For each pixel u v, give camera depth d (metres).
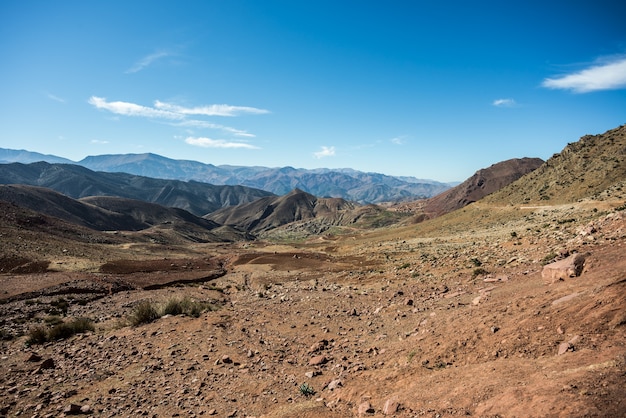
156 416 11.23
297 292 36.38
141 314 23.62
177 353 17.03
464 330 12.43
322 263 65.88
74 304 36.53
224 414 11.16
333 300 28.38
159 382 13.85
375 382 11.37
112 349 18.22
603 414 5.82
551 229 32.28
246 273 64.12
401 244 85.50
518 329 10.81
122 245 114.94
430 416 8.03
